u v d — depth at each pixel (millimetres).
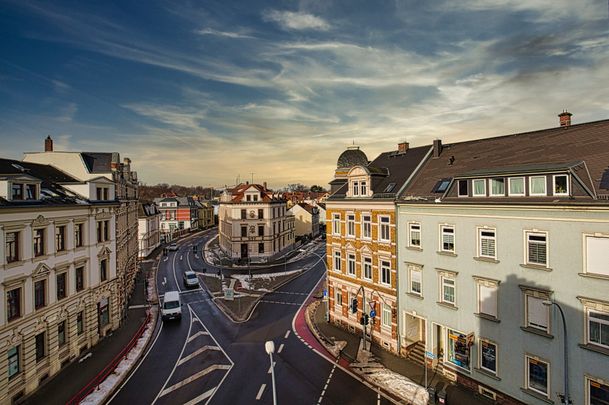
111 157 40906
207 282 53219
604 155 18188
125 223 43281
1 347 20250
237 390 22234
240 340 30672
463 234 21750
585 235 16438
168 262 69250
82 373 24500
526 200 18719
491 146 26000
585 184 16891
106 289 32156
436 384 22344
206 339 31016
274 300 43250
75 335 27172
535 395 18188
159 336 31922
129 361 26281
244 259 68000
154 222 84438
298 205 101250
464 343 21938
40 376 23031
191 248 86125
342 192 33594
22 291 22047
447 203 22297
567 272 17016
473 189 21391
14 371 21453
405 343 26203
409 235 25594
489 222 20344
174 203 115938
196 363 26203
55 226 25328
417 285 25203
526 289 18531
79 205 27719
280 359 26656
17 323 21359
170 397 21500
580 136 20969
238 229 69375
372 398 21156
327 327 33188
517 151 23203
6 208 20719
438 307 23391
